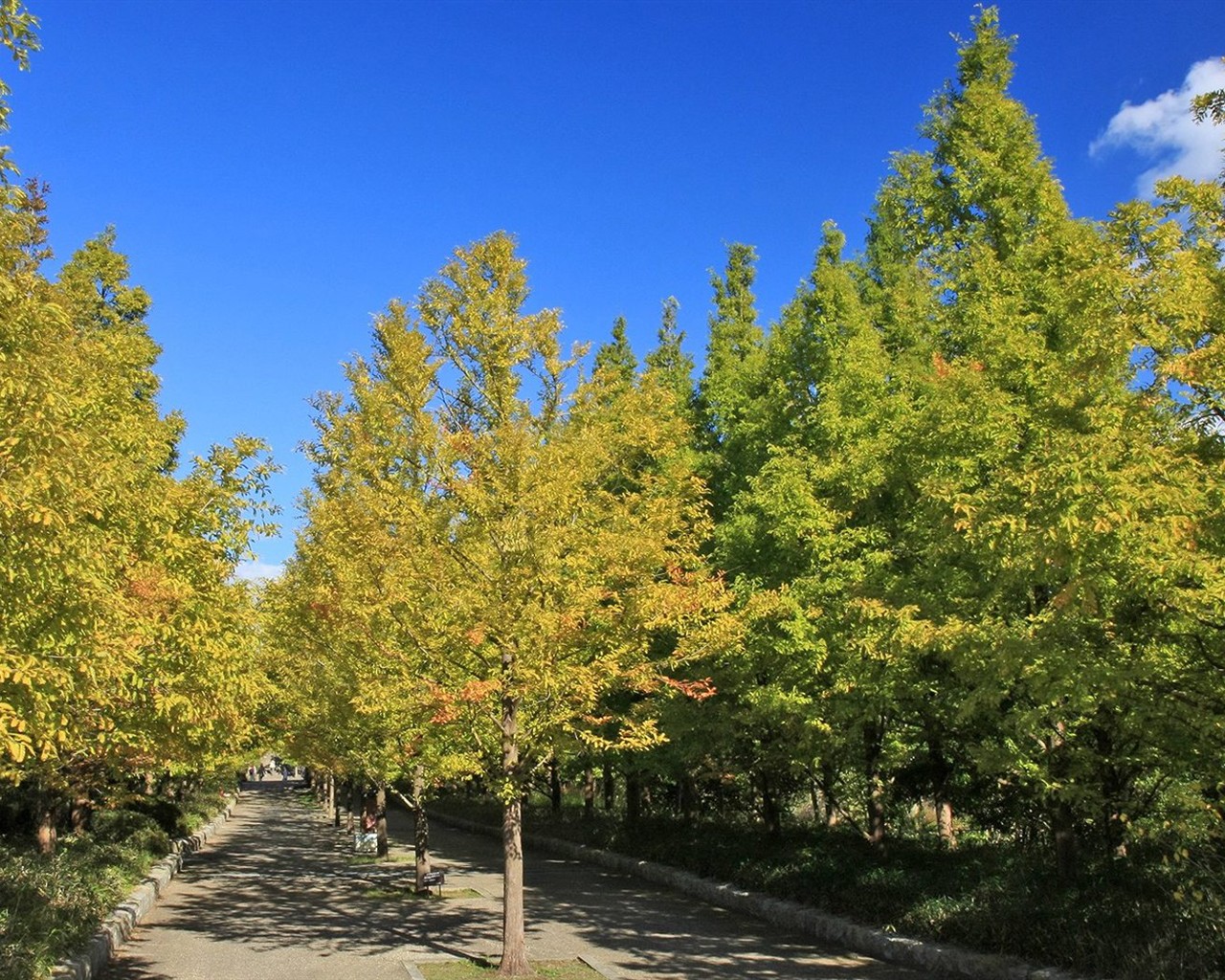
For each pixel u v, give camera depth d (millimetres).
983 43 14781
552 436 11242
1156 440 7848
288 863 23391
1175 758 8688
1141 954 8203
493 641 10633
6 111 6035
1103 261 8305
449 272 11656
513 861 10672
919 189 14703
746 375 19172
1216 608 6660
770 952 11781
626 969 10734
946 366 11133
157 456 10219
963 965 9891
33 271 7223
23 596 5785
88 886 13422
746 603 13531
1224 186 7988
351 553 10727
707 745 16422
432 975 10367
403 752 15867
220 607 9648
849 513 13047
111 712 8281
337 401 12609
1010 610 10133
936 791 13922
